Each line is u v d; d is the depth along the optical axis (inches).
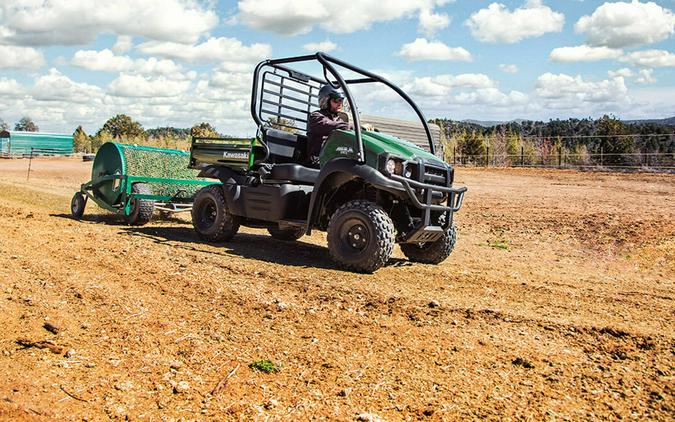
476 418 123.0
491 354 157.8
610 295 227.8
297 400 130.1
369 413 124.2
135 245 292.0
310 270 252.7
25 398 126.8
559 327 181.2
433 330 175.9
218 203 313.7
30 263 240.2
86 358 148.9
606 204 516.4
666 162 980.6
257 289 215.3
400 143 262.4
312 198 265.1
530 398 132.2
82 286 209.6
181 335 166.9
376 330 175.0
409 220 263.4
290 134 302.5
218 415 123.3
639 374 145.9
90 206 479.2
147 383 136.7
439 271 262.5
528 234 387.2
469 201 553.3
